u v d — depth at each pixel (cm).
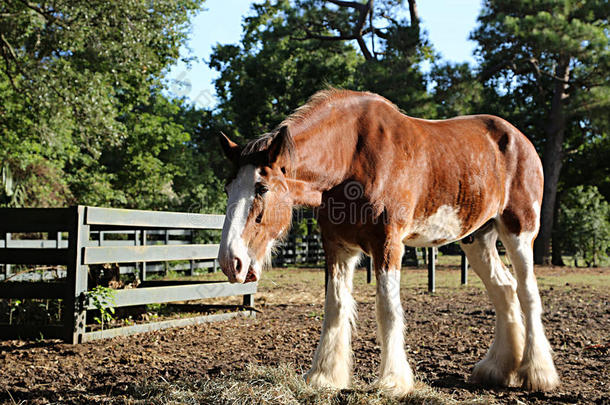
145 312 700
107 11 1342
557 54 2103
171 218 644
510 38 2116
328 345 358
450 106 1952
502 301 410
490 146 396
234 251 288
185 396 329
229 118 2966
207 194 1889
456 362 461
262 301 902
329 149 332
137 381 392
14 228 562
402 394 319
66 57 1628
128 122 2545
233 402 315
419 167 349
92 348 520
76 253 541
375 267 333
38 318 595
